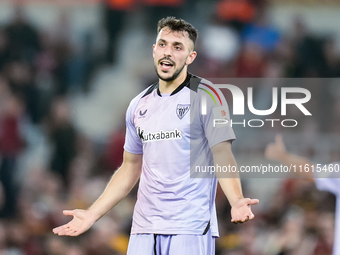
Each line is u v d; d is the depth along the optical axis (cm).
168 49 1198
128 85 4169
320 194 2750
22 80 3875
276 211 2819
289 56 4156
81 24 4403
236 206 1088
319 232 2638
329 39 4331
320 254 2572
